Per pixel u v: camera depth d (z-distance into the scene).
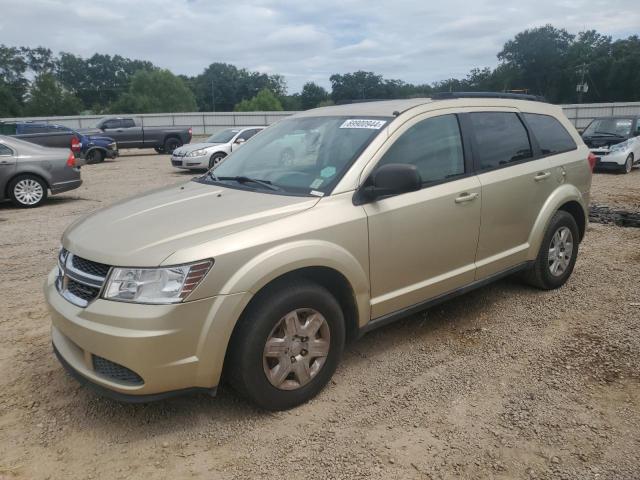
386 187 3.35
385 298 3.69
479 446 2.94
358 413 3.27
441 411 3.28
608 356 3.91
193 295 2.82
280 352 3.16
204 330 2.87
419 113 4.00
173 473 2.77
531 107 5.07
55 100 86.06
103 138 22.06
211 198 3.61
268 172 3.92
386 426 3.13
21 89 96.00
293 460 2.85
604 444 2.94
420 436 3.04
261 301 3.06
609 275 5.70
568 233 5.25
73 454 2.93
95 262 2.97
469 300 5.07
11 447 2.98
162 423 3.18
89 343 2.87
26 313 4.91
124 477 2.74
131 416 3.26
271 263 3.01
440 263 4.02
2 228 8.62
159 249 2.88
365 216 3.47
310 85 111.69
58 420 3.23
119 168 19.31
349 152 3.70
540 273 5.07
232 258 2.92
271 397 3.17
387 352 4.05
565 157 5.18
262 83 127.31
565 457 2.85
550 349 4.05
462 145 4.23
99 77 124.12
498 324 4.53
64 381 3.68
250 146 4.51
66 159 11.13
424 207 3.80
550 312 4.75
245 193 3.64
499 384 3.58
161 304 2.78
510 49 96.00
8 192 10.52
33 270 6.25
